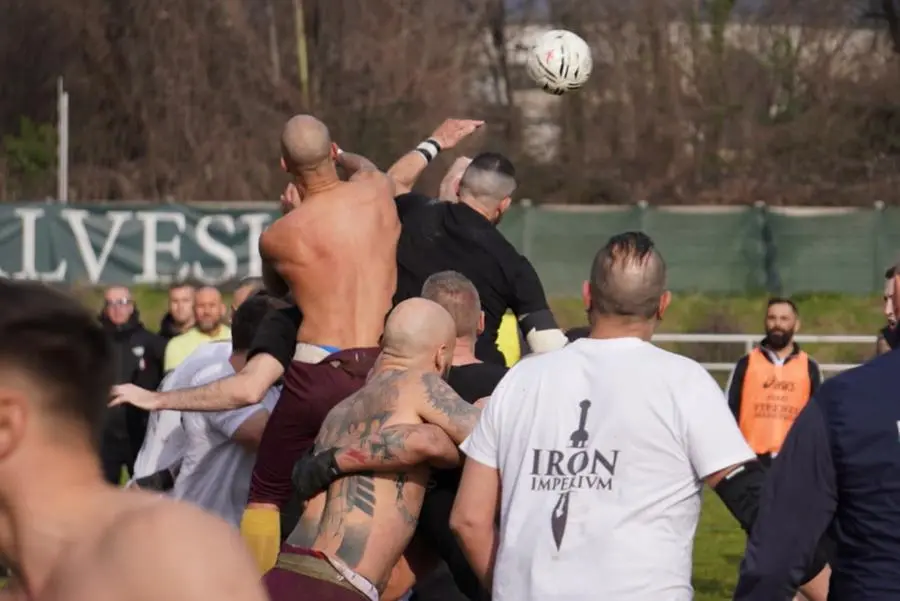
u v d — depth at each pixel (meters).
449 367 11.41
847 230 57.38
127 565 4.26
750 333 52.75
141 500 4.47
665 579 8.60
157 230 56.62
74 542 4.41
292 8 85.56
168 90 83.06
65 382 4.50
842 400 8.21
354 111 82.81
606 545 8.62
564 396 8.97
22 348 4.45
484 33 87.12
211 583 4.23
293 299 13.42
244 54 83.94
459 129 15.59
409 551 11.87
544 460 8.91
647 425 8.74
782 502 8.29
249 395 13.05
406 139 82.25
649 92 84.31
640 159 83.38
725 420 8.74
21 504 4.48
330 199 13.27
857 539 8.19
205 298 24.02
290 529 13.27
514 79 86.50
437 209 13.88
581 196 82.38
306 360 12.98
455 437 10.72
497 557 9.02
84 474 4.55
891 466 8.06
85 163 83.44
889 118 83.44
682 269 57.69
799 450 8.30
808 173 83.00
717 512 29.62
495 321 13.64
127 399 12.84
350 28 84.12
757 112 84.44
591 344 9.09
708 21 85.69
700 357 46.34
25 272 56.34
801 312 55.78
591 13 86.31
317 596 10.38
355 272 13.11
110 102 84.00
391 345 11.19
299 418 12.95
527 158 83.44
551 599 8.65
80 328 4.56
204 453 14.62
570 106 84.38
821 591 9.77
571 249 57.34
